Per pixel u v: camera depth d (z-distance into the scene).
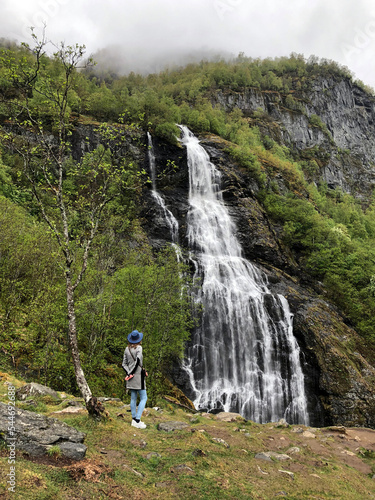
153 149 50.81
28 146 9.66
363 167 133.50
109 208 21.44
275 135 104.69
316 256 47.38
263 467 8.43
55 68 33.69
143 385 9.22
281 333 34.16
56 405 9.76
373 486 9.58
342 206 85.38
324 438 13.52
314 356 32.72
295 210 53.31
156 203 44.22
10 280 17.47
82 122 47.97
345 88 153.88
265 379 31.50
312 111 130.00
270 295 36.19
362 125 152.00
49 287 14.80
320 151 116.00
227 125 79.19
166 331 17.67
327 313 38.22
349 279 45.41
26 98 9.30
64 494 4.85
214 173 52.44
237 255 43.75
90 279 16.61
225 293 34.53
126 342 18.03
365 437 14.88
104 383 17.16
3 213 18.77
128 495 5.50
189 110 77.75
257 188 55.75
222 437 10.25
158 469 6.89
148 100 58.00
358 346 36.03
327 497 7.50
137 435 8.30
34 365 15.17
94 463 5.99
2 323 15.41
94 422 7.94
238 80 118.69
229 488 6.46
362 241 68.56
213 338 31.41
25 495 4.43
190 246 41.66
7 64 8.89
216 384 29.50
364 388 30.47
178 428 9.88
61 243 8.89
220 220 45.50
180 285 19.44
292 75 146.75
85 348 18.67
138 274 18.78
